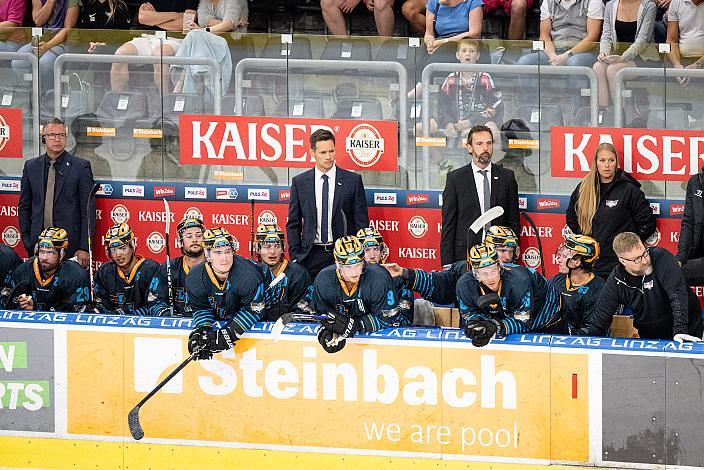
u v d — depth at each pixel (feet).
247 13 96.73
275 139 84.89
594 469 61.46
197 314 65.00
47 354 66.28
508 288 63.10
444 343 62.34
